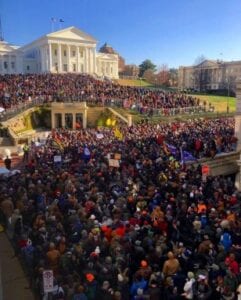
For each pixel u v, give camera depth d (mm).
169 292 10000
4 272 13352
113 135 33781
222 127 38719
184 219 14227
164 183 18703
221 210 15266
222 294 10117
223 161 30453
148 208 15461
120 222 13641
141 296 9797
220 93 86938
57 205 15102
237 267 10883
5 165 24281
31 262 12250
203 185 19391
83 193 16609
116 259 11133
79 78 67812
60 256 11438
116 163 21156
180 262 11398
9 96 47938
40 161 23266
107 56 113875
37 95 51219
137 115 49656
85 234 12492
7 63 99625
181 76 129125
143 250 11562
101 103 51969
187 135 33375
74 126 49250
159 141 30062
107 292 9945
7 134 38281
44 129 47875
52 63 95250
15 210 14633
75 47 97625
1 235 16109
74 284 10102
